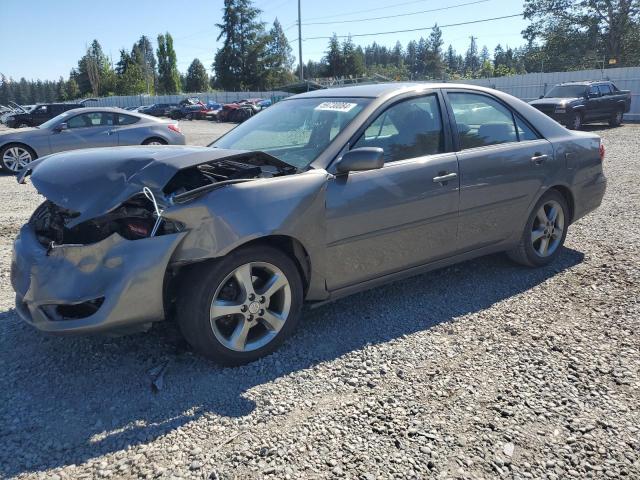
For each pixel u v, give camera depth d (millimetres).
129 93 84000
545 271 4906
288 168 3568
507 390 3012
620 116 22156
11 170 12047
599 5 45375
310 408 2854
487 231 4441
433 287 4559
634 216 6793
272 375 3182
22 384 3107
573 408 2842
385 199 3715
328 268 3566
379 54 152000
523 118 4793
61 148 12250
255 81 73000
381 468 2398
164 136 13031
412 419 2754
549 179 4766
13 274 3402
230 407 2865
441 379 3131
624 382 3078
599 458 2473
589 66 46938
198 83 96500
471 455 2488
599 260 5145
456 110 4309
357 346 3531
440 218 4074
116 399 2951
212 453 2504
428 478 2342
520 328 3779
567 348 3480
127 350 3484
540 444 2566
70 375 3199
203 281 3076
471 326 3816
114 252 2967
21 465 2439
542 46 49812
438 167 4008
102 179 3086
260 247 3244
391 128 3916
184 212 2977
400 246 3902
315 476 2350
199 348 3160
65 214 3455
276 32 81812
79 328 2928
